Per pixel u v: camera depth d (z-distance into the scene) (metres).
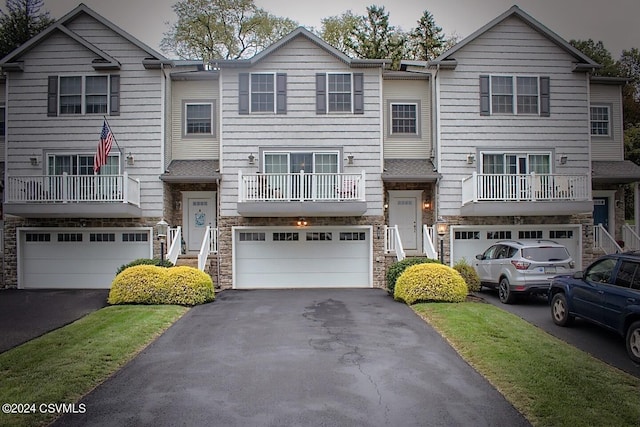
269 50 15.32
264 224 15.11
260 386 5.70
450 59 15.59
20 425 4.58
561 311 8.62
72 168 15.34
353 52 25.89
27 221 15.23
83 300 11.95
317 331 8.50
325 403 5.17
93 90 15.51
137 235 15.37
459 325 8.50
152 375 6.11
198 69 16.34
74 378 5.84
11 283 15.12
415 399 5.29
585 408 4.90
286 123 15.41
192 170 15.56
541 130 15.67
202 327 8.84
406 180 15.41
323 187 14.62
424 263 11.78
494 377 5.91
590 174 14.89
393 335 8.18
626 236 16.39
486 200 14.51
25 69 15.45
